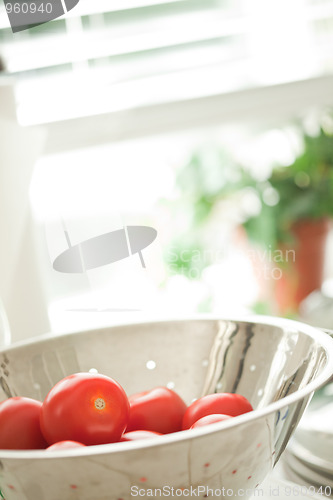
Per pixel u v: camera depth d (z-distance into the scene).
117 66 1.14
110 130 1.18
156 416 0.48
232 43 1.24
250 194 1.46
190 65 1.18
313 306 1.23
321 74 1.29
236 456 0.35
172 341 0.56
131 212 1.31
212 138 1.47
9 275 0.85
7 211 0.85
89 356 0.55
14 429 0.44
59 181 0.69
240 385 0.53
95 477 0.33
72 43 1.00
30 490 0.35
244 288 1.34
